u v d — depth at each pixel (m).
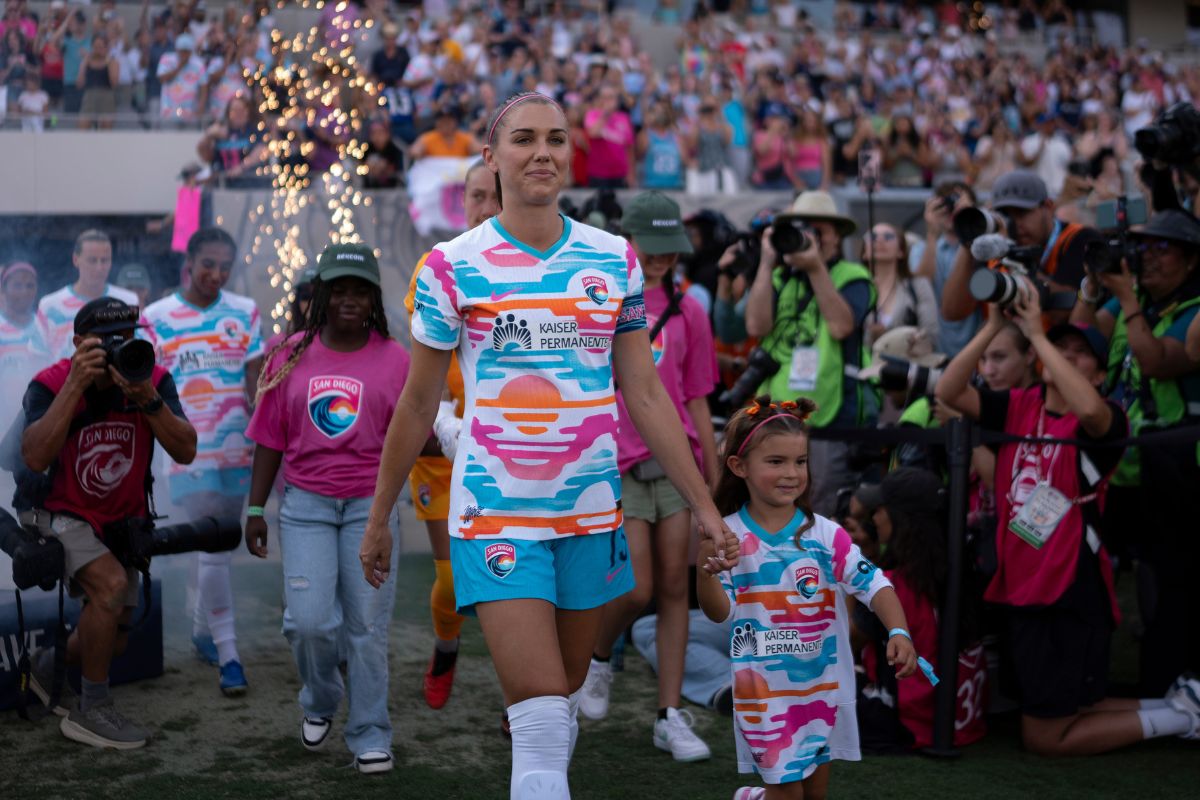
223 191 12.74
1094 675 5.39
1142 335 5.75
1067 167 15.63
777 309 6.95
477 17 18.02
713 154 16.05
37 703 5.80
